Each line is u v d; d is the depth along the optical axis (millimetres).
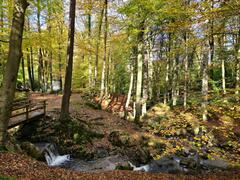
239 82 11086
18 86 27953
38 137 12742
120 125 16875
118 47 22594
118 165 10750
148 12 14336
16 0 7738
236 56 12234
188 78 22359
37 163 8102
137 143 13805
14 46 7820
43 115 14664
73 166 11062
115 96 28281
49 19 24422
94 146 13109
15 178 6012
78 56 33844
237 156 9211
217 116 16078
